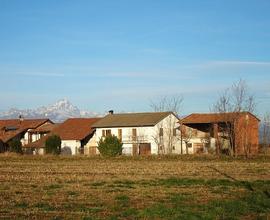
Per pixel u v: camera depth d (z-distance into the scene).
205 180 29.77
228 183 28.00
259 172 36.56
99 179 31.16
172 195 22.91
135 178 31.78
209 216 16.84
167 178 31.58
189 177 32.47
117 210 18.56
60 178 32.09
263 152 67.88
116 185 27.20
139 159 59.34
